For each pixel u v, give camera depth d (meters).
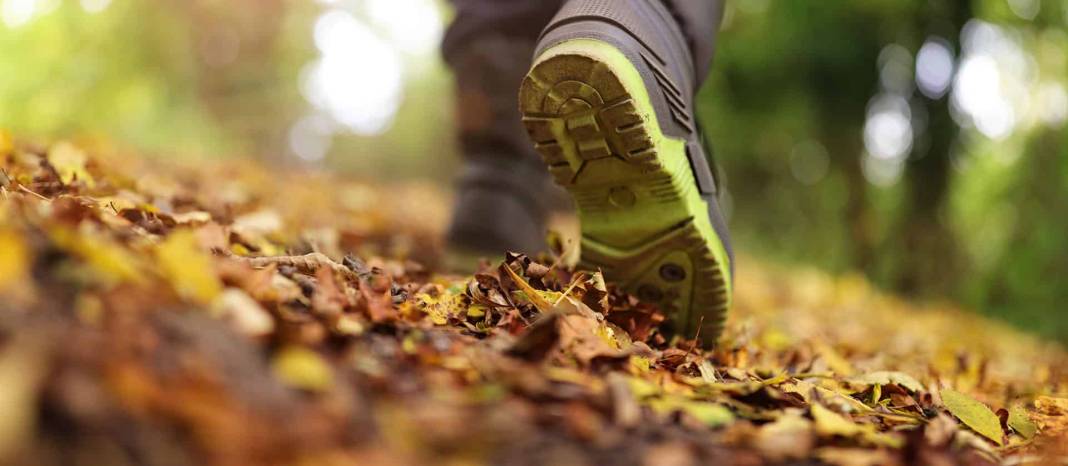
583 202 1.69
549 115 1.55
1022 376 2.79
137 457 0.70
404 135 12.70
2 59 5.86
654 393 1.11
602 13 1.54
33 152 2.16
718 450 1.00
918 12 7.60
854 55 8.15
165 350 0.83
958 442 1.16
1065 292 9.67
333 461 0.75
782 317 3.64
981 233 10.68
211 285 0.97
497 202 2.41
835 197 10.71
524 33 2.32
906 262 7.72
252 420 0.77
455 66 2.42
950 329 5.06
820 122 8.77
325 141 11.08
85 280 0.91
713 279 1.73
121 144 5.44
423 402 0.95
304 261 1.38
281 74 8.76
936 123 7.67
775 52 8.36
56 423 0.69
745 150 10.27
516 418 0.95
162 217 1.63
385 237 3.21
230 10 7.70
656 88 1.56
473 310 1.43
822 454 1.05
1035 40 8.55
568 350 1.21
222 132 8.12
